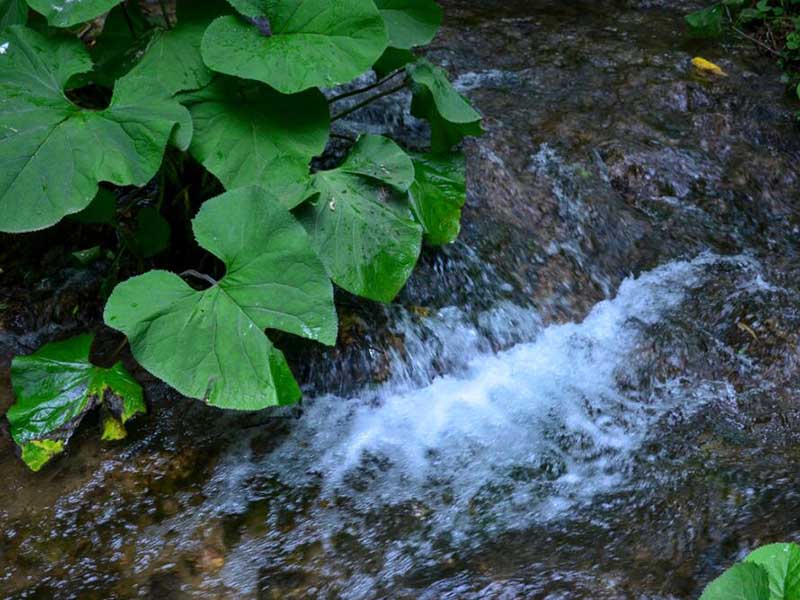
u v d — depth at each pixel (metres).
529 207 3.03
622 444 2.34
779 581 1.43
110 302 1.98
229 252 2.10
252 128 2.34
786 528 1.97
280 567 1.94
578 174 3.18
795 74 3.88
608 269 2.93
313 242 2.31
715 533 1.99
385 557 1.97
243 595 1.86
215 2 2.45
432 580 1.89
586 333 2.72
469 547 2.00
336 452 2.29
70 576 1.89
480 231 2.91
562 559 1.94
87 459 2.18
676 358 2.61
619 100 3.65
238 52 2.24
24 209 2.02
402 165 2.45
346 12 2.30
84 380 2.23
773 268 2.98
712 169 3.32
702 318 2.75
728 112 3.65
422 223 2.63
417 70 2.66
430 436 2.37
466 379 2.57
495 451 2.32
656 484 2.18
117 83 2.22
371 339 2.54
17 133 2.08
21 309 2.55
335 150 3.09
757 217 3.21
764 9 4.29
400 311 2.63
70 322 2.56
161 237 2.54
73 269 2.66
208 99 2.34
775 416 2.41
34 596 1.85
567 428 2.40
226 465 2.21
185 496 2.12
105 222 2.48
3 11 2.47
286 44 2.28
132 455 2.20
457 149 2.91
